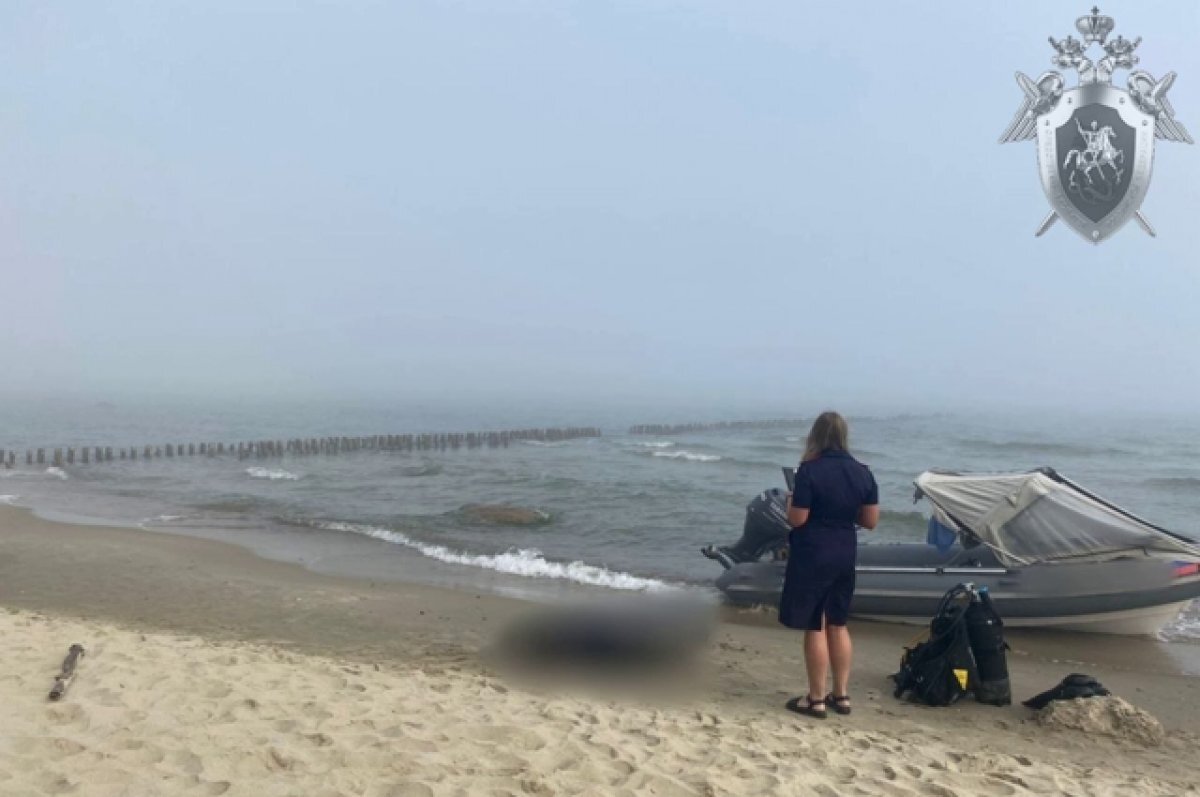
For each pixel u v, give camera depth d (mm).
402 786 3477
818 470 5082
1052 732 5301
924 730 5191
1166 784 4395
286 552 12312
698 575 11086
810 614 5199
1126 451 40188
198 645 6227
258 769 3545
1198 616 9273
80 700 4297
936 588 8570
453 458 32094
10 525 14641
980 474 9602
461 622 8070
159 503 18234
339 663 6258
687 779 3871
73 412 84312
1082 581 8219
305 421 70625
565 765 3947
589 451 36625
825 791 3840
